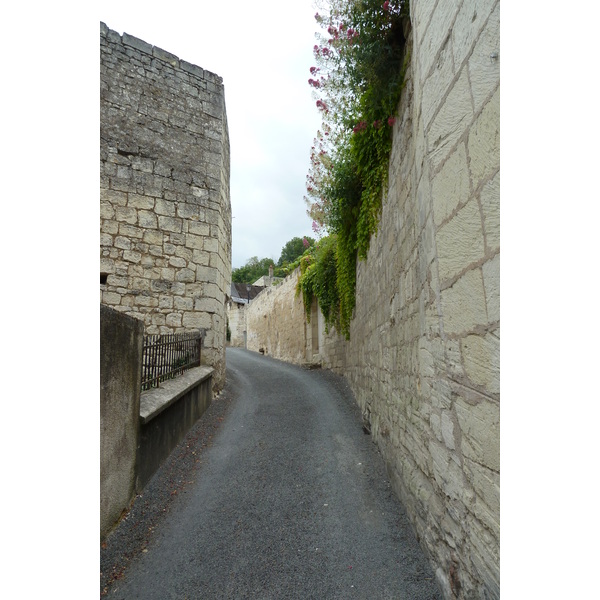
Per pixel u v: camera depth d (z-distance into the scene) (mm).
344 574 2494
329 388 8836
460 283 1821
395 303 3822
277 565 2611
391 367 4023
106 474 2857
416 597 2238
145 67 7152
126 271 6688
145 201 6953
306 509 3340
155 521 3152
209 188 7734
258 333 22734
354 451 4727
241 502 3473
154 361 4543
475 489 1696
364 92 4148
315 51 4262
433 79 2158
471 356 1708
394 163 3787
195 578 2498
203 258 7527
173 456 4414
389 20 3318
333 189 6379
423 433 2697
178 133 7438
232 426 5793
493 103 1436
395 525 3053
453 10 1829
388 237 4199
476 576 1684
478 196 1583
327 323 11750
